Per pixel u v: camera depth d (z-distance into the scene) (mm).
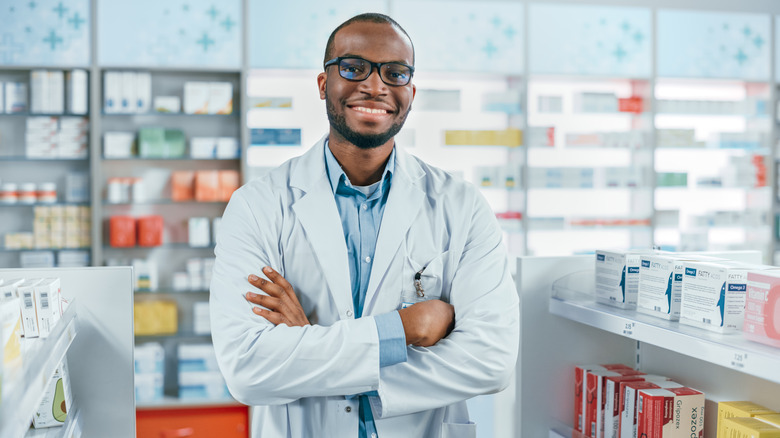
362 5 4496
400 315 1398
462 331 1433
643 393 1750
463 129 4824
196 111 4324
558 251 5086
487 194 5012
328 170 1549
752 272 1417
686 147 4918
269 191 1540
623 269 1816
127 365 1755
